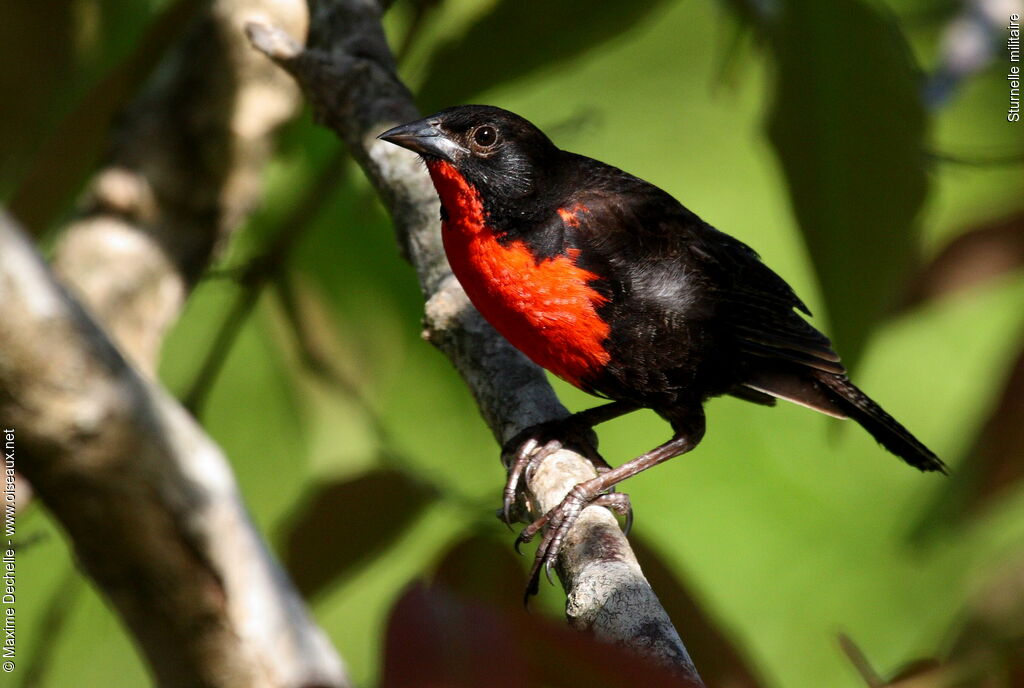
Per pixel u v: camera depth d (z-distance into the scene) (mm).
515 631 2957
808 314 8359
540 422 6824
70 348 3584
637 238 7371
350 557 7590
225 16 8234
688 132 14938
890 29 7531
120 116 8281
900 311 7574
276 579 4039
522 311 7215
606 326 7305
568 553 5535
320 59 7930
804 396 8172
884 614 12969
